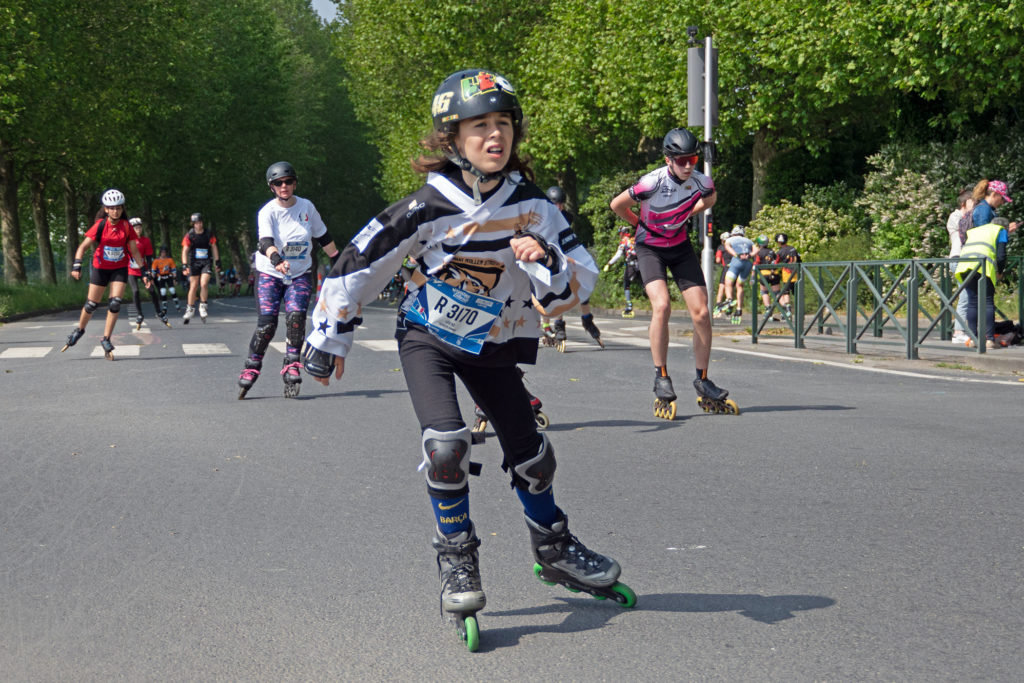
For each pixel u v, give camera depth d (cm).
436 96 342
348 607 389
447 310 352
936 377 1063
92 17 3541
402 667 330
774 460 645
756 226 2495
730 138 2509
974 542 457
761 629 357
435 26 3531
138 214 5028
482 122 337
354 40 4300
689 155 787
